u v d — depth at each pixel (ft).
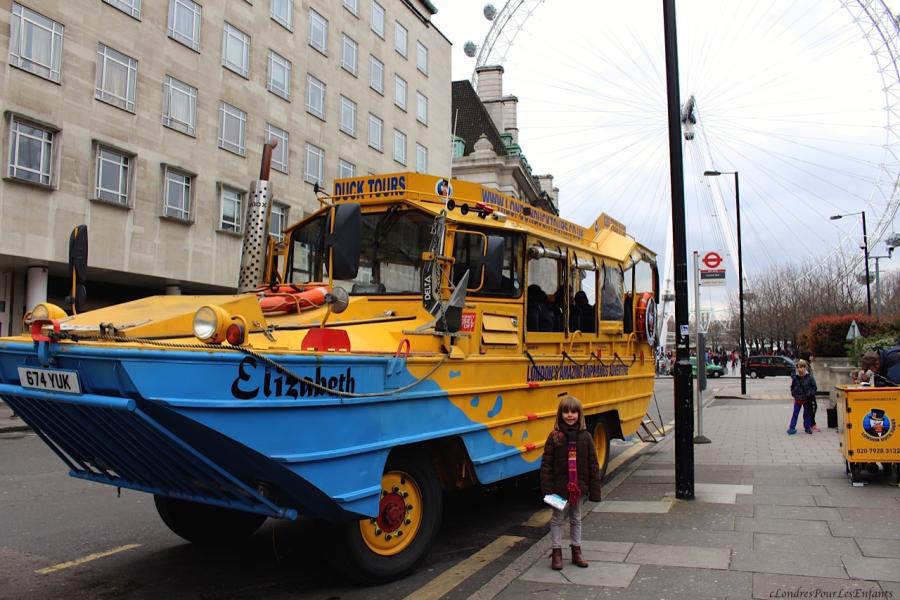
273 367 11.73
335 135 99.04
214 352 10.91
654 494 23.35
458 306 16.20
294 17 91.04
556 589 14.02
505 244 19.67
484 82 155.84
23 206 58.85
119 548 18.03
